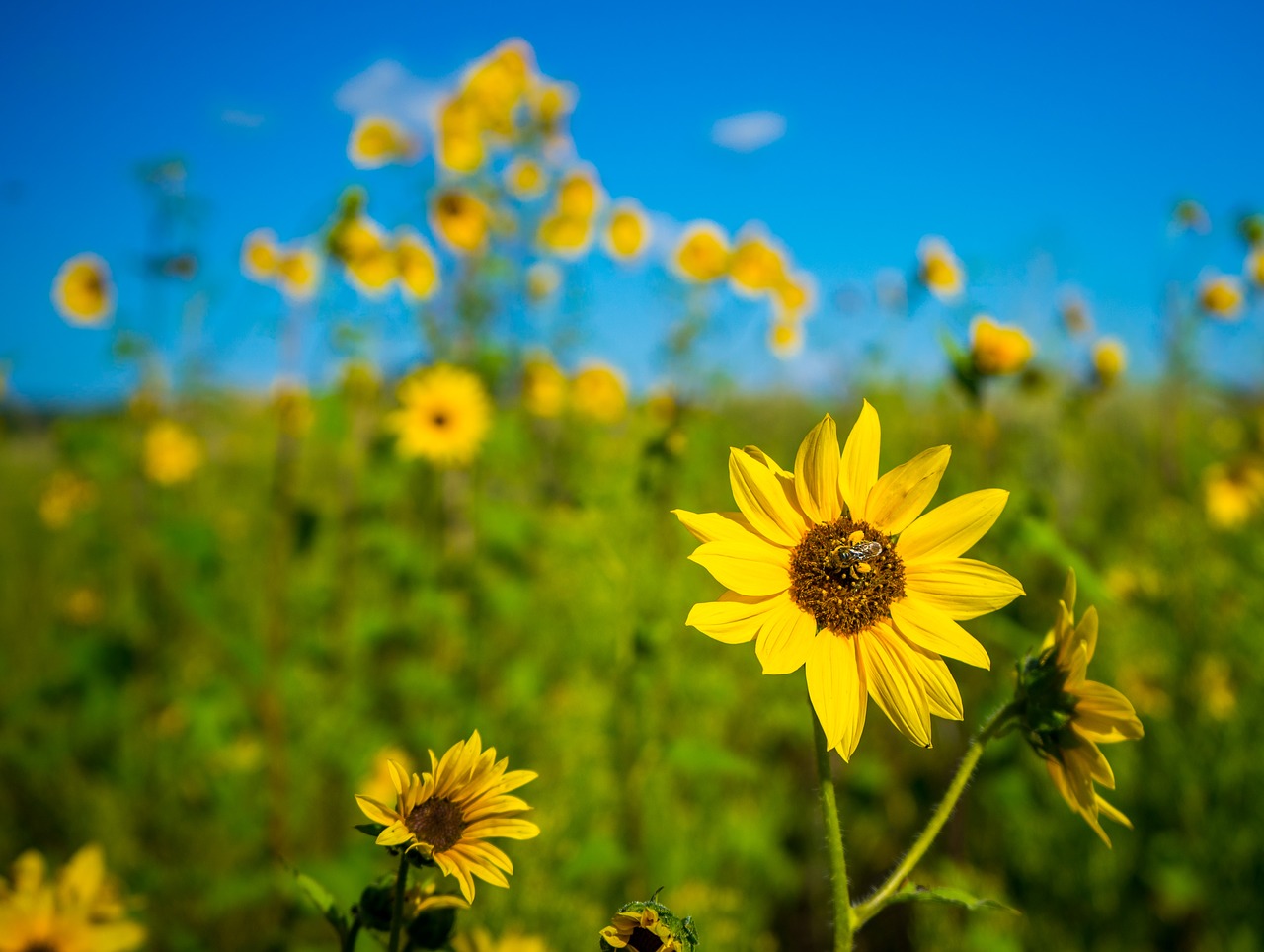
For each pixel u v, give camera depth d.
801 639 0.25
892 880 0.24
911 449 0.86
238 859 0.61
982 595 0.26
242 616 0.78
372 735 0.67
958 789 0.25
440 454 0.77
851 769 0.66
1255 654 0.65
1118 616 0.69
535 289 0.94
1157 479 1.04
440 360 0.85
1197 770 0.60
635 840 0.50
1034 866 0.59
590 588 0.63
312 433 0.80
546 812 0.52
